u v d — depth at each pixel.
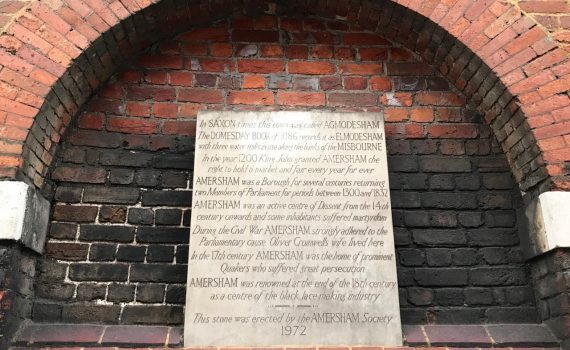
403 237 3.32
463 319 3.14
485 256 3.29
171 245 3.21
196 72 3.63
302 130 3.34
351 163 3.28
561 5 3.36
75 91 3.28
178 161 3.40
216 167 3.22
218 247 3.04
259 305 2.94
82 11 3.21
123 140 3.42
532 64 3.22
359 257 3.06
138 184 3.32
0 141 2.87
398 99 3.65
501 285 3.23
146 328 2.99
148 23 3.43
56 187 3.26
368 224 3.14
